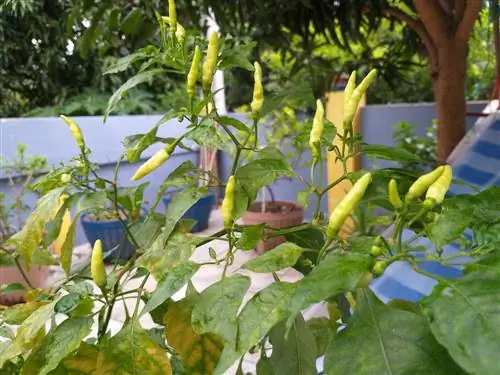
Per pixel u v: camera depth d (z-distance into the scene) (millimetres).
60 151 3434
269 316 368
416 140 2496
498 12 1566
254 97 549
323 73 2314
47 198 589
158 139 630
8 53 3932
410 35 2203
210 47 529
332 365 336
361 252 382
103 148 3703
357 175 521
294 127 3012
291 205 3109
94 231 2662
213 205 4242
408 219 475
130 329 481
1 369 586
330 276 317
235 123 567
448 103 1744
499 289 296
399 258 349
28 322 514
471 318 284
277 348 484
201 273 1760
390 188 389
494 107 1994
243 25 1927
